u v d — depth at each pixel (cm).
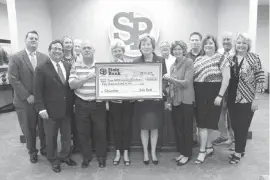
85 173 268
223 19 462
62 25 511
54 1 505
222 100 288
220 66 262
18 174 269
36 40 286
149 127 271
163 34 500
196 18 495
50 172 272
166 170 273
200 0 490
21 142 371
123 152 312
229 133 352
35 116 291
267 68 853
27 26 421
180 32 499
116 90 266
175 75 270
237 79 266
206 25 495
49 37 504
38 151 321
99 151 282
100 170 275
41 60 293
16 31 387
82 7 505
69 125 281
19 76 282
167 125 323
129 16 489
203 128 281
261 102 672
